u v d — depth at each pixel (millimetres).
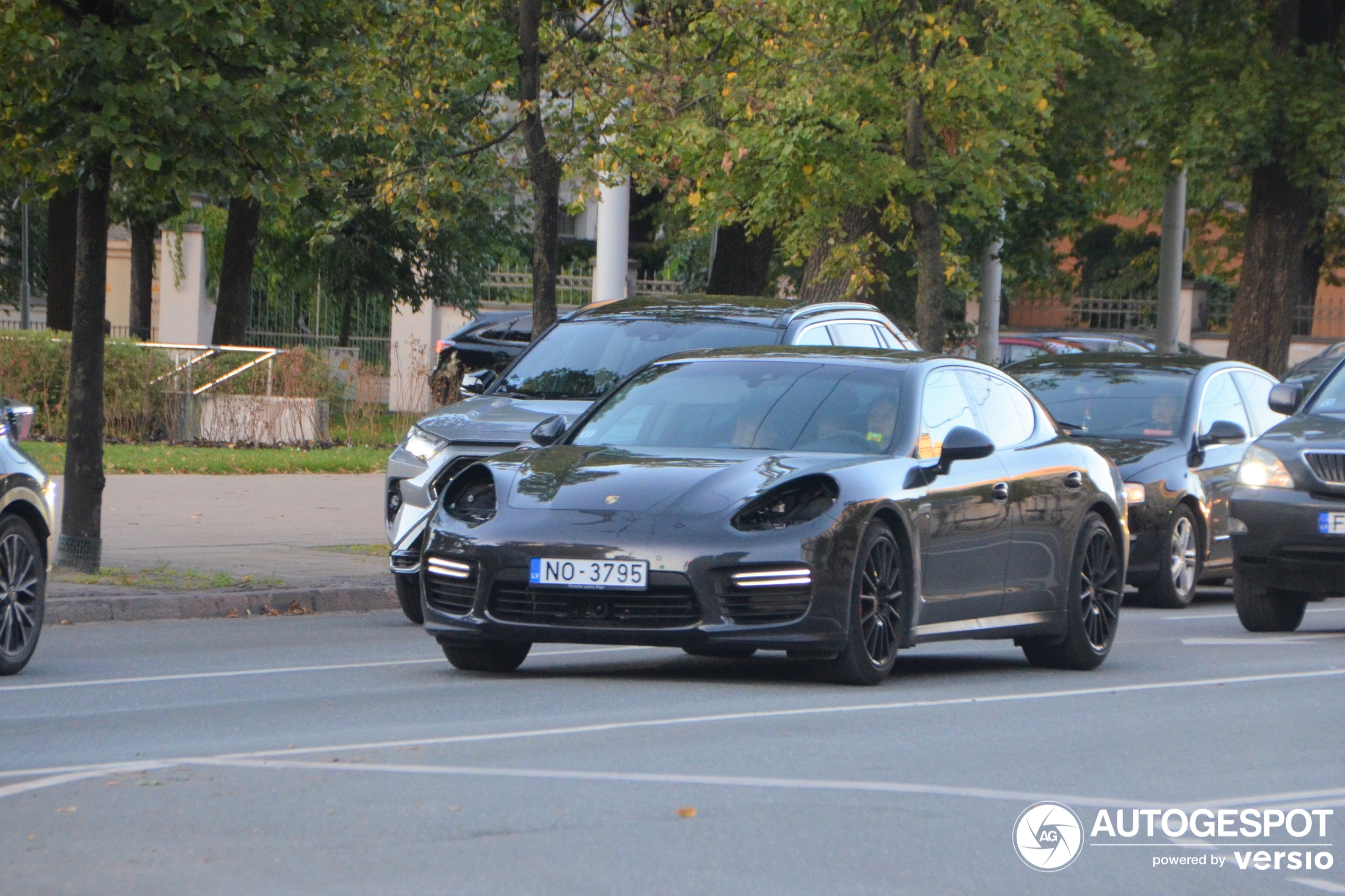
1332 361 57562
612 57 39219
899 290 97625
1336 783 16031
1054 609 24391
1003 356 99625
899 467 21859
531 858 12352
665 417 23297
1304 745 18016
